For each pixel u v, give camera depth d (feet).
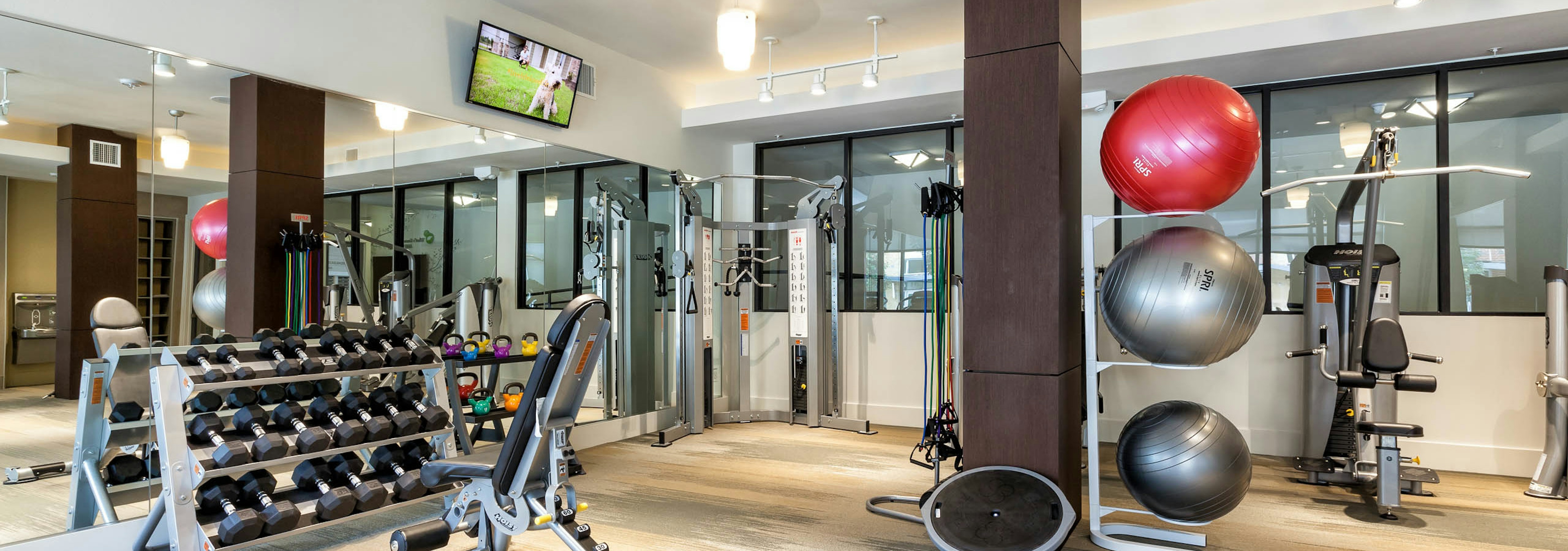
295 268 12.09
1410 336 15.44
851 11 15.98
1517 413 14.67
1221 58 14.98
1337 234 14.90
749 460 16.29
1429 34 13.61
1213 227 17.06
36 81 9.37
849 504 12.76
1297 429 16.26
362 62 12.96
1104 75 16.03
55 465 9.55
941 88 17.29
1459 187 15.38
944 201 13.10
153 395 9.52
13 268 9.30
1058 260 10.00
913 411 20.30
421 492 11.29
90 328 9.90
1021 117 10.25
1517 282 14.97
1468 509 12.32
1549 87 14.74
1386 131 10.86
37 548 9.27
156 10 10.33
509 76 15.29
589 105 17.74
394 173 13.58
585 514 12.23
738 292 21.61
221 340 11.15
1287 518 11.85
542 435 8.82
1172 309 9.04
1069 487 10.69
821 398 20.29
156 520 9.77
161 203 10.55
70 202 9.71
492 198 15.48
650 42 17.90
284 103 11.92
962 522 9.58
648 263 19.83
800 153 22.26
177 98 10.68
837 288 20.31
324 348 11.55
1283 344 16.47
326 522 10.23
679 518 12.00
